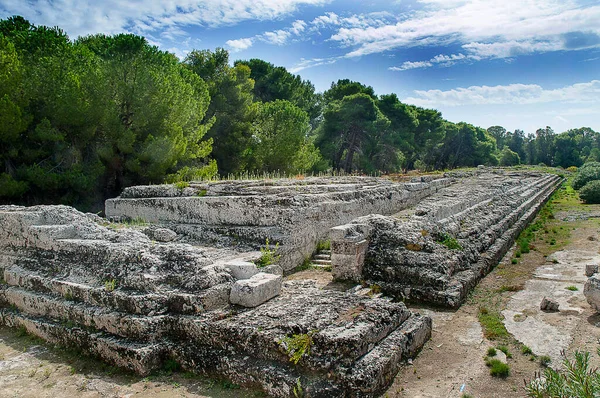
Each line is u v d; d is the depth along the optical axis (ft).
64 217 30.32
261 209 38.34
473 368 20.80
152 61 69.82
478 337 24.41
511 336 24.38
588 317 26.48
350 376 16.78
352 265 32.30
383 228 34.45
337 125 139.64
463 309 28.86
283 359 17.87
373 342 19.21
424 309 28.99
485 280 35.45
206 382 18.88
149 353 19.76
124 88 66.28
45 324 23.77
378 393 17.85
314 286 24.85
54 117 59.88
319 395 16.33
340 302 21.53
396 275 31.60
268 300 22.15
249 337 18.58
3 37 56.49
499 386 19.19
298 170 109.81
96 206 67.41
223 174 97.35
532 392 15.66
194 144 78.84
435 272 30.45
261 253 32.99
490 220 48.67
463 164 228.63
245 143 101.50
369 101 136.98
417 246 32.48
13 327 25.90
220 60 103.04
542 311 27.99
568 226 60.23
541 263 40.63
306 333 18.20
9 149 56.59
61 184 59.00
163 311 21.36
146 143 66.90
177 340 20.76
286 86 147.13
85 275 24.71
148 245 25.36
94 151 66.23
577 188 116.78
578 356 14.51
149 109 66.74
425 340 23.68
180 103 71.00
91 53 69.05
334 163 150.41
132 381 19.27
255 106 104.42
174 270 23.22
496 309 28.73
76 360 21.61
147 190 51.90
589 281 27.45
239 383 18.25
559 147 297.33
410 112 173.37
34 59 61.16
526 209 68.59
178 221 45.11
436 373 20.34
